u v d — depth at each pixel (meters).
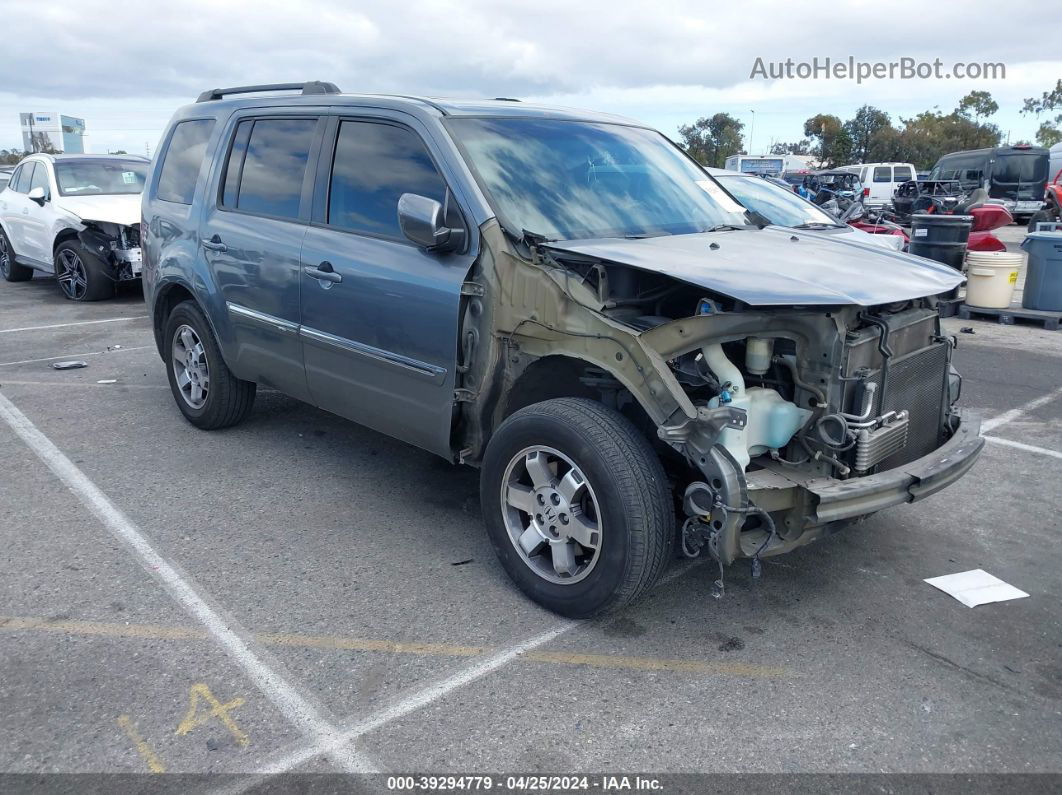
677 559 4.16
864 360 3.37
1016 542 4.44
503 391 3.80
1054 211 27.66
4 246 13.45
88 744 2.77
